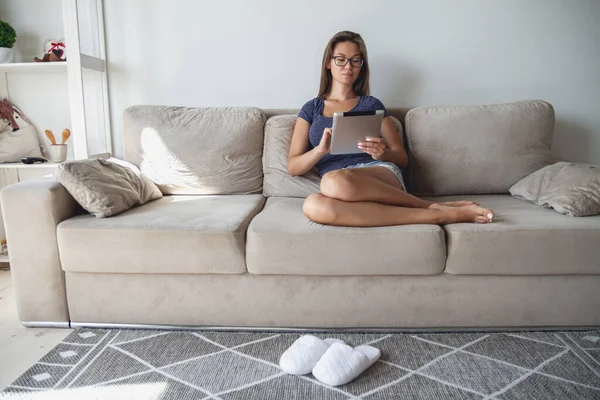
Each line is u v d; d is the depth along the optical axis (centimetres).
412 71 248
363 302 163
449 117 220
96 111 259
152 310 169
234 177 221
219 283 166
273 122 228
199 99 256
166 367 146
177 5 247
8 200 165
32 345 161
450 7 242
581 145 251
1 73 255
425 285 162
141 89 256
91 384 137
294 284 164
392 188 173
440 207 170
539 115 219
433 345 158
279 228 160
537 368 143
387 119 211
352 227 161
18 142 252
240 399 130
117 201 177
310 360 142
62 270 170
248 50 250
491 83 248
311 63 250
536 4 240
